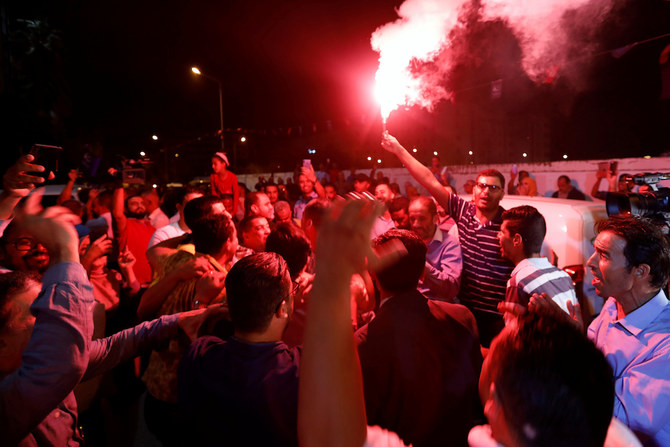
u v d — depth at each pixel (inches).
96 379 99.0
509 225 111.1
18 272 63.7
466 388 77.1
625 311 73.5
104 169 332.5
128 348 72.9
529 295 104.7
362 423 28.5
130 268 164.9
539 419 29.7
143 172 257.4
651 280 70.5
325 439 27.8
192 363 63.4
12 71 501.0
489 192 132.3
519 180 415.8
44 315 52.4
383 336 75.6
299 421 28.4
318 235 27.7
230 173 273.9
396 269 78.2
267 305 63.1
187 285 94.0
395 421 74.9
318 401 27.8
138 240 197.3
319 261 27.6
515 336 32.9
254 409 58.0
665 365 62.8
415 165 142.8
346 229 26.7
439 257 135.8
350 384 28.0
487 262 132.1
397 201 182.1
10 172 89.0
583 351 31.1
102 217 222.4
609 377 31.1
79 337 52.9
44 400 51.2
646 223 73.5
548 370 30.0
